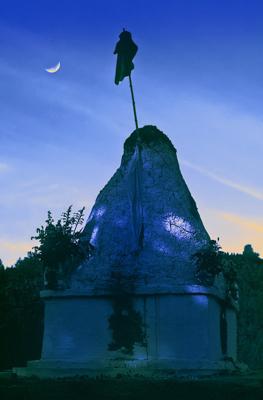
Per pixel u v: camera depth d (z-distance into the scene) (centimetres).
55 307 2702
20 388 1767
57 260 2731
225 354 2838
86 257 2783
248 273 5106
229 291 2966
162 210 2873
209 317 2619
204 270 2672
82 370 2480
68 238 2742
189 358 2541
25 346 3844
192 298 2602
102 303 2666
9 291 3841
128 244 2795
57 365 2552
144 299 2647
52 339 2670
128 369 2448
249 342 4925
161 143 3086
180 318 2589
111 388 1748
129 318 2625
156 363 2483
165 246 2772
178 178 3041
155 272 2700
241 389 1711
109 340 2622
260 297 5003
